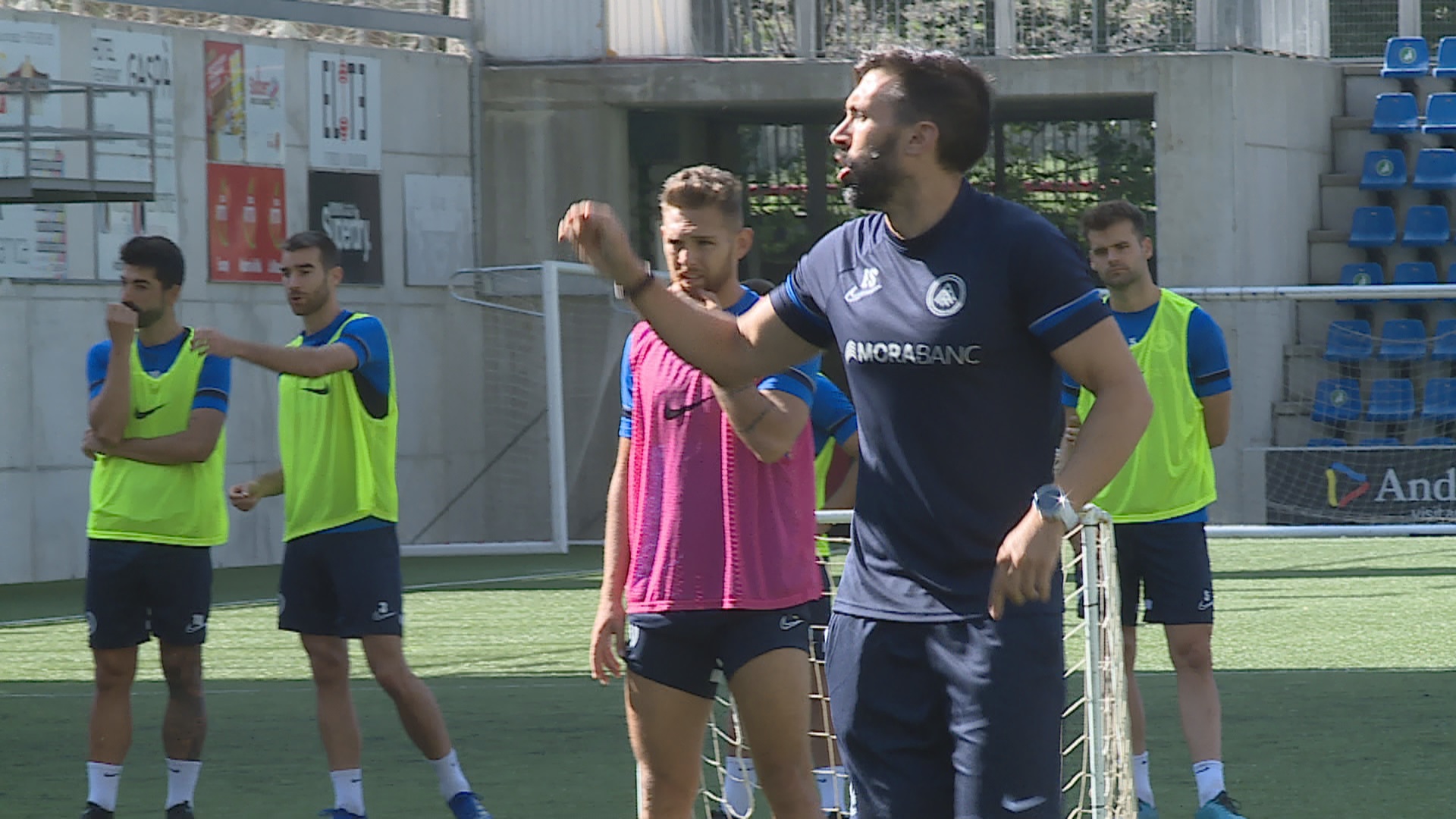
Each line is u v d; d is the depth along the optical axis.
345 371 19.77
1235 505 59.09
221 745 25.72
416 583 50.22
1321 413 64.38
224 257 57.28
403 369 62.81
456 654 35.53
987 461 10.97
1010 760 10.95
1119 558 19.78
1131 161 68.50
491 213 65.81
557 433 60.72
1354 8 72.56
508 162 65.75
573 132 65.38
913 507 11.20
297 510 19.94
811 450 14.65
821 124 70.00
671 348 11.96
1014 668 10.95
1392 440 64.44
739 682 14.28
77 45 53.38
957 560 11.11
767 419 13.64
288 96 59.28
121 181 47.66
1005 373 10.88
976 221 10.90
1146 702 28.59
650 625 14.45
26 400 52.91
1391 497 56.91
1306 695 28.88
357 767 20.11
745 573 14.19
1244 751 24.33
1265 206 64.56
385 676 19.88
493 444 65.56
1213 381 19.55
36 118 52.31
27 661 35.75
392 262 62.59
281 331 59.06
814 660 18.58
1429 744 24.59
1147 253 19.88
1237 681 30.55
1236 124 62.84
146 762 24.69
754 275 70.62
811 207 70.31
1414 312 66.31
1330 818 20.16
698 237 14.41
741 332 11.95
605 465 66.50
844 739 11.74
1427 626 37.38
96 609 19.83
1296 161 66.62
